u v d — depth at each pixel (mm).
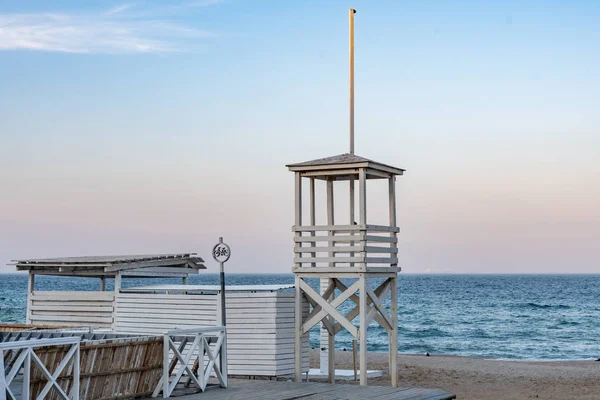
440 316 72062
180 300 18969
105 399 12500
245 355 18078
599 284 171625
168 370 13438
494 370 24719
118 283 20266
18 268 21719
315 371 21016
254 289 18453
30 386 11195
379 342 48031
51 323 21156
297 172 17609
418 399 13508
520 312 77000
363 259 16625
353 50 19156
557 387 20656
